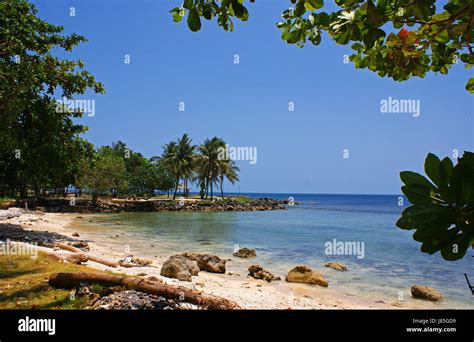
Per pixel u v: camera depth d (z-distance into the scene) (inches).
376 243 1049.5
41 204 2305.6
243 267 679.7
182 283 462.3
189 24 91.0
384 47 116.0
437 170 58.7
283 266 695.7
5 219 1242.0
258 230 1405.0
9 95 532.4
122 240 1036.5
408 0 85.4
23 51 737.6
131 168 3914.9
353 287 537.0
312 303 422.9
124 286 331.9
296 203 5413.4
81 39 863.7
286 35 106.4
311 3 89.4
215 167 3287.4
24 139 776.9
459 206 56.5
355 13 91.0
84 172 2357.3
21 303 297.0
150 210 2741.1
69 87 814.5
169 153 3348.9
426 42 114.8
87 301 299.6
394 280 588.1
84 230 1282.0
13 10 771.4
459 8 88.3
